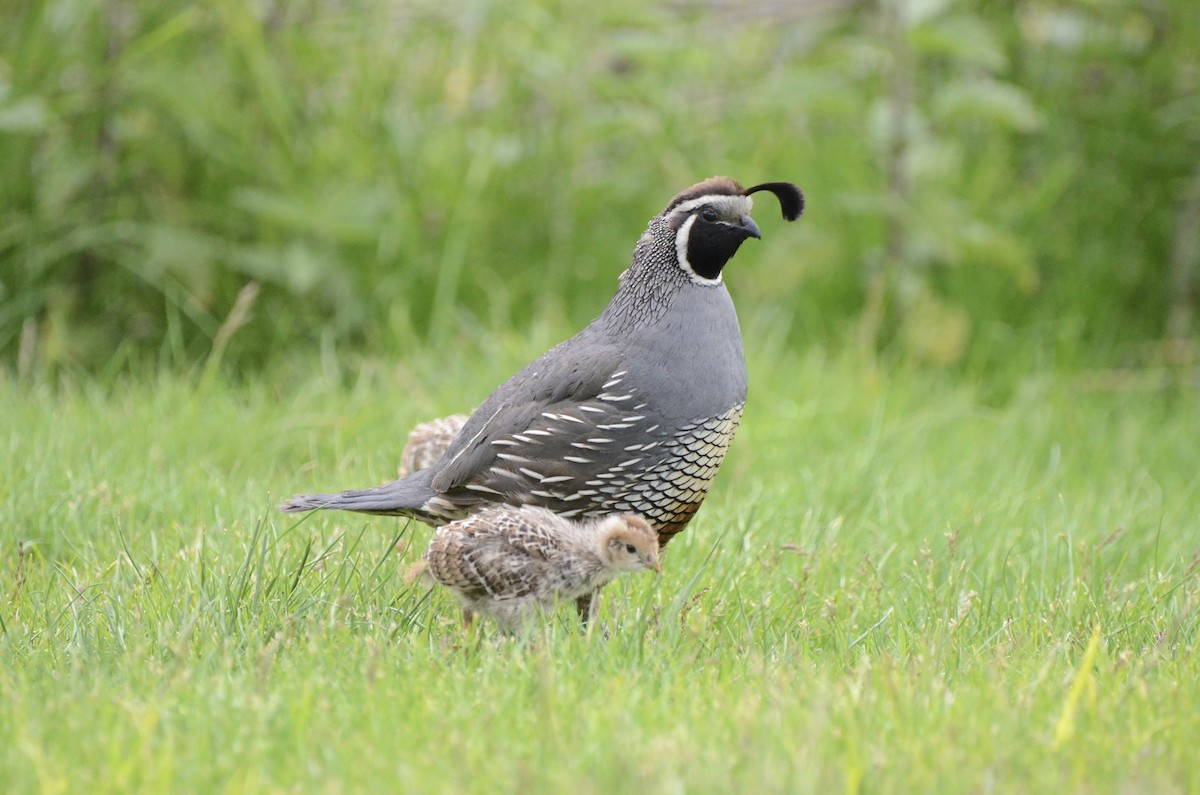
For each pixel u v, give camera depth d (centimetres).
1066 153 1550
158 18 1333
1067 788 538
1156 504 1058
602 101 1507
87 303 1355
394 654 668
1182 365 1484
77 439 1005
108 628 704
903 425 1185
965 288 1461
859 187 1470
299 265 1313
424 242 1385
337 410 1131
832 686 629
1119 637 750
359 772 541
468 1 1439
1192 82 1550
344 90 1409
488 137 1428
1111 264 1529
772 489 1005
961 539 898
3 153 1307
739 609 771
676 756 545
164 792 514
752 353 1311
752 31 1556
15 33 1307
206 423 1070
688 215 815
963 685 645
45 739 558
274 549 790
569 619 729
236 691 604
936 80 1558
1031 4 1573
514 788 519
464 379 1220
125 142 1345
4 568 837
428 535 882
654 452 800
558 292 1409
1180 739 579
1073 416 1304
